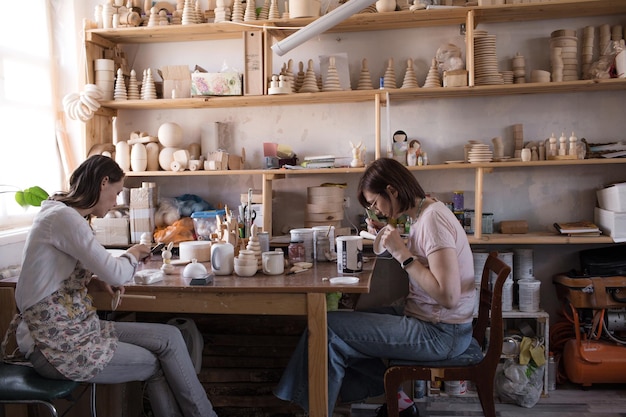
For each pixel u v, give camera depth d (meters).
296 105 3.36
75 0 3.33
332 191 3.10
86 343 1.89
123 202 3.25
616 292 2.89
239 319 2.84
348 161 3.22
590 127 3.14
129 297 2.10
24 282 1.86
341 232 3.01
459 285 2.03
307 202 3.15
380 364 2.32
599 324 2.95
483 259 3.04
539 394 2.85
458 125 3.24
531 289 2.99
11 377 1.88
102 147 3.24
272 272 2.30
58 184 3.34
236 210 3.42
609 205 2.99
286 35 3.24
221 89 3.10
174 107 3.40
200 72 3.14
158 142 3.34
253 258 2.30
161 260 2.72
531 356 2.85
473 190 3.25
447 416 2.76
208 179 3.45
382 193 2.20
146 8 3.31
